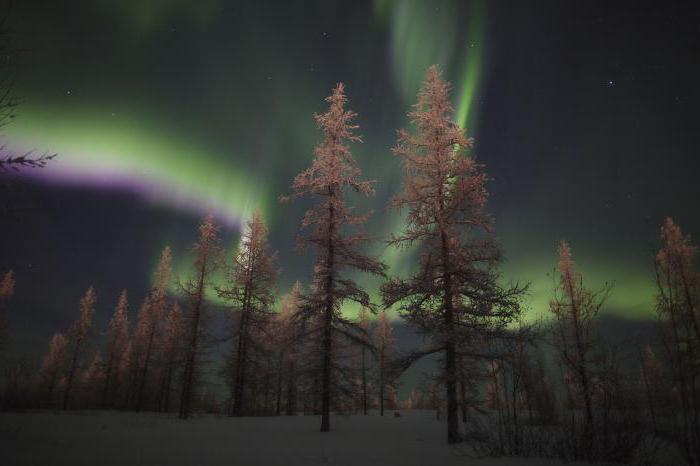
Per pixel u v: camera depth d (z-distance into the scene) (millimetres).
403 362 14039
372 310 17969
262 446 11078
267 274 29812
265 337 30922
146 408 42094
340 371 17312
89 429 14008
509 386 8875
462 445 11508
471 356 12750
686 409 5891
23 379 32625
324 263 18750
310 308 18047
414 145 15734
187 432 14398
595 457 7230
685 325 5820
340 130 19438
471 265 14609
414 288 14484
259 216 31141
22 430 12305
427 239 15133
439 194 15172
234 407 27422
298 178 18828
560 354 8320
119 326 44906
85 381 46188
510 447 8445
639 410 7055
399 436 14836
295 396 34062
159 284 40188
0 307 32625
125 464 7453
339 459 9008
